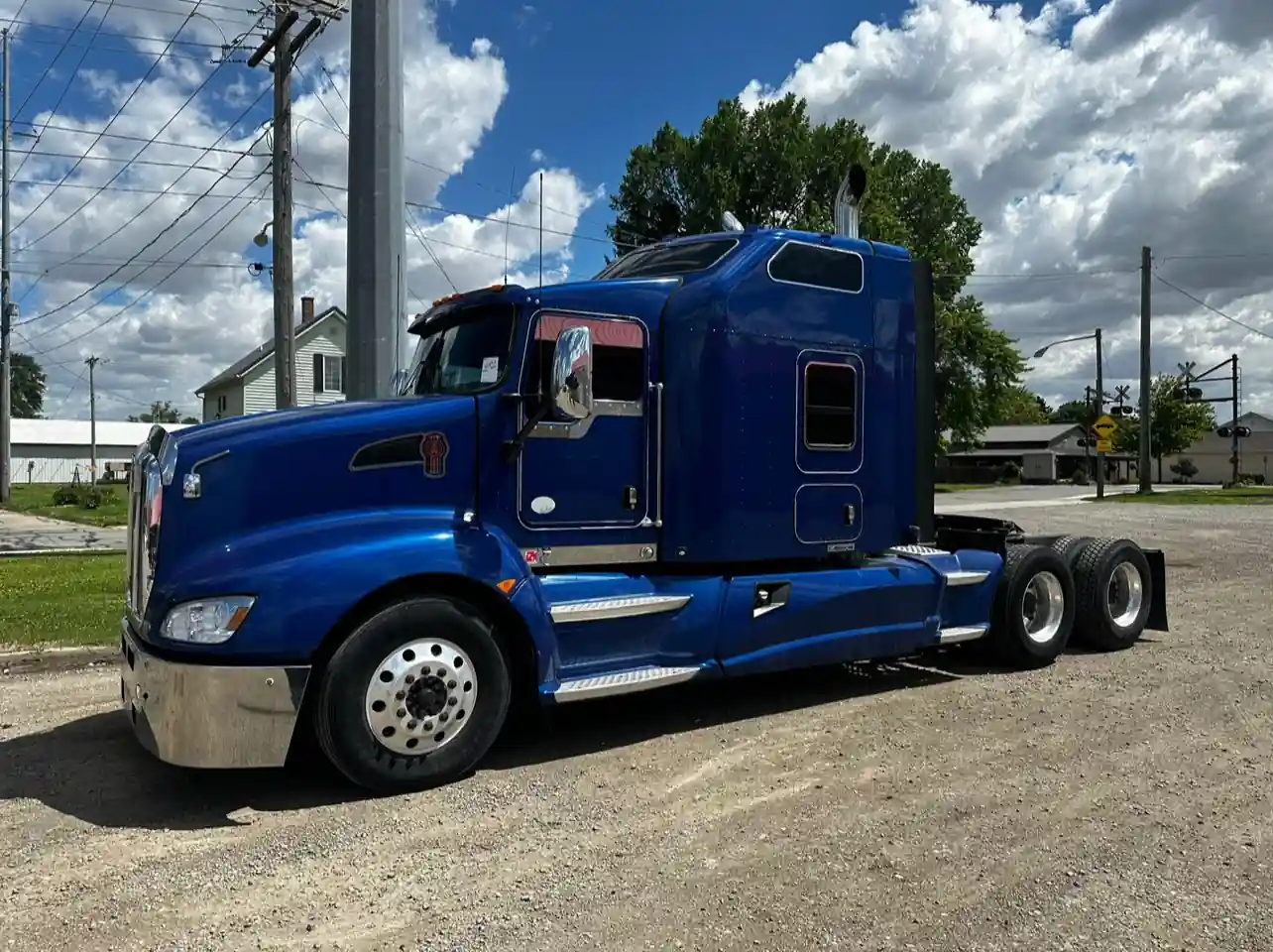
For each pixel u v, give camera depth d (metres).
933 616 7.12
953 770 5.26
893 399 6.94
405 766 4.91
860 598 6.62
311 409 5.15
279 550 4.73
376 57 9.78
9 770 5.34
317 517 4.94
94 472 60.84
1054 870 3.99
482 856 4.16
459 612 5.04
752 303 6.19
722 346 6.05
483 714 5.12
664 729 6.11
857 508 6.70
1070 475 78.19
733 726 6.17
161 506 4.70
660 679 5.69
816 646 6.43
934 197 42.72
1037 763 5.37
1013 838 4.32
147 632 4.65
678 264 6.43
